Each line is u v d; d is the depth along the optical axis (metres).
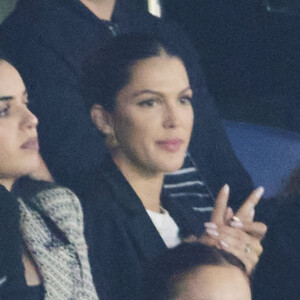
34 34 10.04
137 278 8.38
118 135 8.70
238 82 16.09
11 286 7.11
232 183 10.45
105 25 10.35
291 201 10.12
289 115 15.45
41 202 7.85
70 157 9.19
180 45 11.02
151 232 8.60
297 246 9.87
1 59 7.52
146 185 8.87
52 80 9.81
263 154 12.59
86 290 7.70
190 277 6.21
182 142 8.66
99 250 8.42
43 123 9.52
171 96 8.56
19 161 7.44
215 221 8.74
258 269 9.90
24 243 7.55
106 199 8.64
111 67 8.63
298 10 16.08
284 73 15.93
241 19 16.09
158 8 14.96
